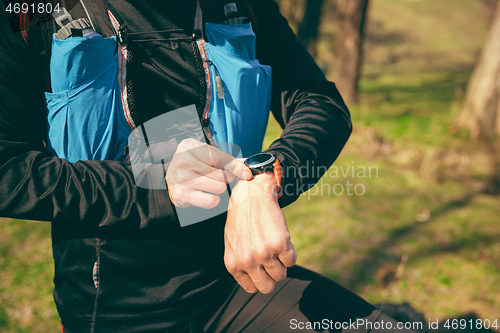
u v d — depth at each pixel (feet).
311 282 2.89
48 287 8.77
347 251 10.03
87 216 2.01
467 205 12.91
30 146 2.17
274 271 2.06
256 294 2.74
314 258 9.78
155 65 2.28
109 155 2.29
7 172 1.99
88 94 2.12
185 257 2.39
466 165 16.12
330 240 10.55
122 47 2.19
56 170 2.05
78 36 2.06
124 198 2.03
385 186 14.19
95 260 2.31
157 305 2.39
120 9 2.20
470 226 11.48
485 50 19.56
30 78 2.15
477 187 14.47
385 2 71.46
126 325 2.42
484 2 76.69
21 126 2.20
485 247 10.36
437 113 25.75
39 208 1.98
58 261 2.43
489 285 8.77
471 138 19.69
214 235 2.48
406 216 12.00
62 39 2.04
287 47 3.02
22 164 2.03
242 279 2.15
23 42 2.08
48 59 2.11
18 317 7.84
